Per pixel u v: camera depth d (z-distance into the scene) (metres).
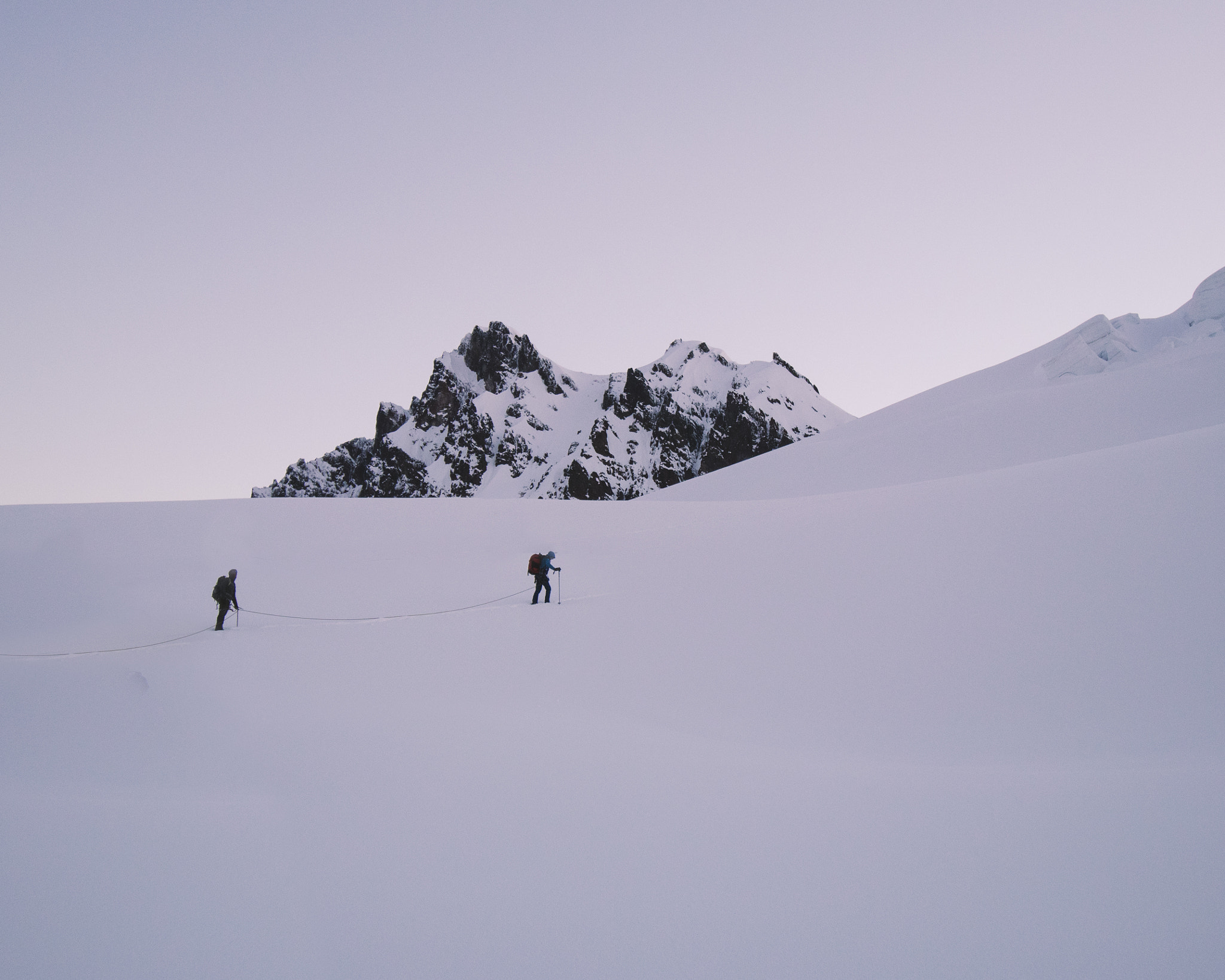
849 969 4.02
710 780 6.93
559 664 11.39
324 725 8.70
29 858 5.27
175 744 8.06
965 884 4.89
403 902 4.73
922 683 9.20
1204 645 8.56
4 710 9.38
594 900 4.75
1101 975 3.90
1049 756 7.26
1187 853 5.07
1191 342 51.47
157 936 4.30
